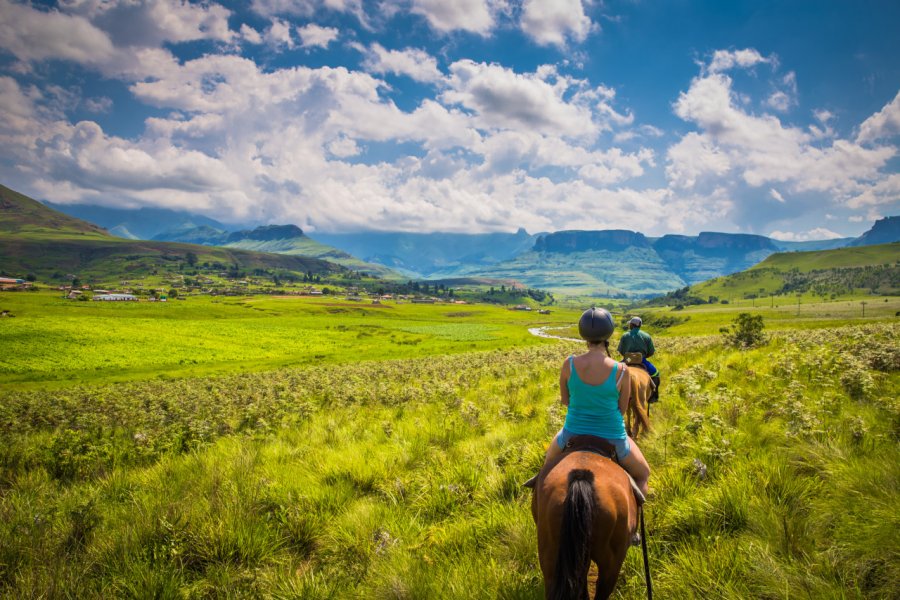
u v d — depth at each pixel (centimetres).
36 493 797
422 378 2500
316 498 715
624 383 428
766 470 605
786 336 2420
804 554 449
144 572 517
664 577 452
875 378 1021
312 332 13000
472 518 629
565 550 301
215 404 2034
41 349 8419
